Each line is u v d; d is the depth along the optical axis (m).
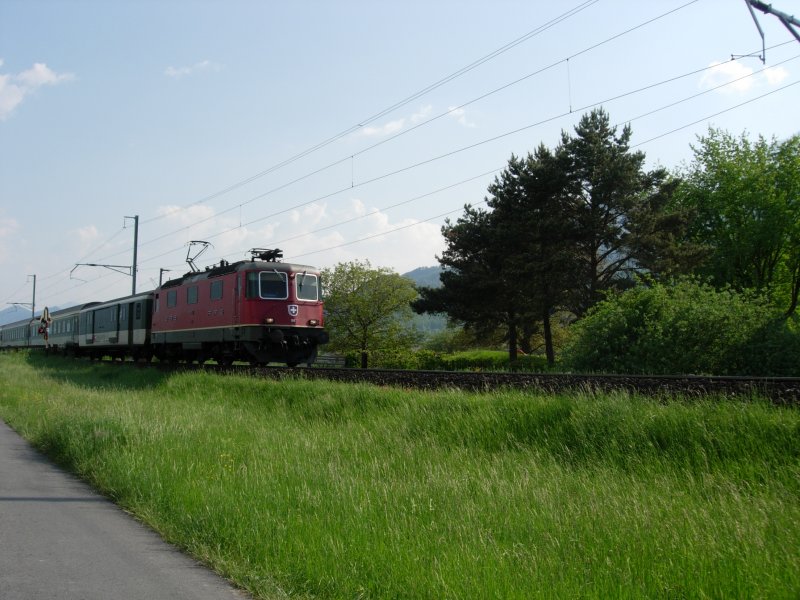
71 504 7.80
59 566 5.54
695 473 8.23
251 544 5.96
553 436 10.13
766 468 7.78
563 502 7.13
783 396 10.38
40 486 8.70
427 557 5.46
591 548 5.61
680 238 44.09
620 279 38.59
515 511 6.71
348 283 47.44
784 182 44.94
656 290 22.66
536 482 7.90
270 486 7.80
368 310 46.94
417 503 7.03
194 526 6.53
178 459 9.20
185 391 19.33
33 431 12.94
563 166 37.31
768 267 45.69
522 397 11.62
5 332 78.06
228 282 25.30
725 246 45.31
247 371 22.27
